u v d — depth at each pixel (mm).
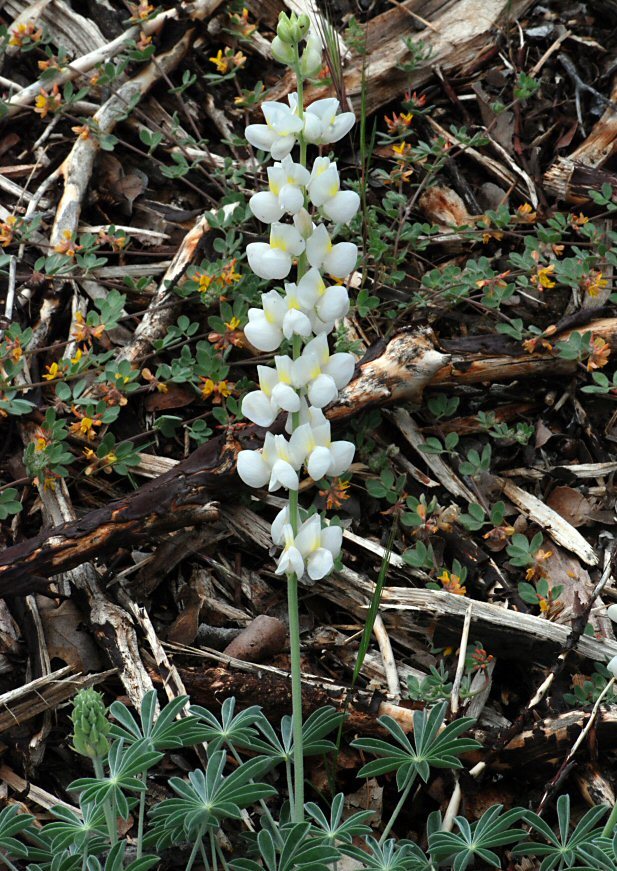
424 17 1501
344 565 1192
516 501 1234
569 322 1266
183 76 1438
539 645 1142
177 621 1151
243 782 989
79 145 1341
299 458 963
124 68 1346
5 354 1200
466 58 1499
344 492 1224
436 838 1002
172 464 1226
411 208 1396
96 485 1221
